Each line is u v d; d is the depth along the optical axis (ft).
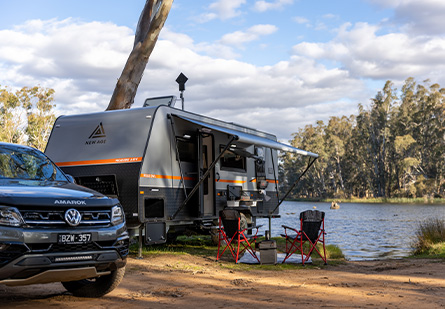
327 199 316.81
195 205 34.58
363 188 321.73
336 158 312.09
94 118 32.35
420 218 124.36
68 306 16.30
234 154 40.65
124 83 42.88
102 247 15.88
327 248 40.40
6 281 13.94
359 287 21.35
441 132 263.08
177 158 32.73
